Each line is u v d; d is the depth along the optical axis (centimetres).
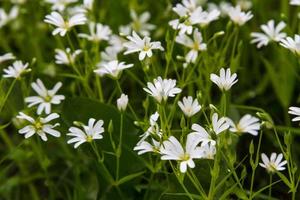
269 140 55
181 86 48
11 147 53
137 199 48
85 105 46
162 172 46
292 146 52
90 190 51
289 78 54
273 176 51
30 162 55
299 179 41
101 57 53
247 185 53
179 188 44
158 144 41
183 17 47
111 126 43
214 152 41
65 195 54
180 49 54
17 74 46
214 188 40
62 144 52
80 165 52
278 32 51
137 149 43
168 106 51
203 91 51
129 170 47
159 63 56
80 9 53
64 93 52
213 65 49
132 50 44
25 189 56
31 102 49
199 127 40
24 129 43
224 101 42
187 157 39
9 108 53
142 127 45
